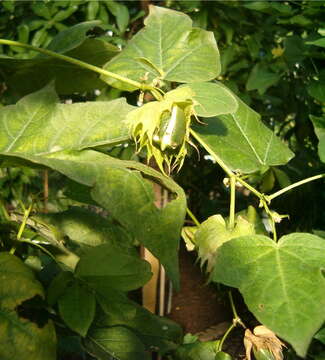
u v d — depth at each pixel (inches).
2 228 13.5
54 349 10.7
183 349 16.7
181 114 11.4
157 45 15.6
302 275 10.3
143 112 11.6
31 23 32.8
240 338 30.5
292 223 26.6
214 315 34.4
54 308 12.9
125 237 15.7
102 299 11.6
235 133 15.5
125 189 10.6
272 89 34.9
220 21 33.2
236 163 14.8
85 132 12.3
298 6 29.2
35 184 36.2
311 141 31.5
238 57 34.1
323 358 19.7
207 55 14.9
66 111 12.6
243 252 10.9
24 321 10.5
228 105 12.4
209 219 12.3
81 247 15.1
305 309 9.5
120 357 14.1
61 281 11.4
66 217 15.6
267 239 11.3
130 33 33.3
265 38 33.0
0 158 11.4
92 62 18.6
